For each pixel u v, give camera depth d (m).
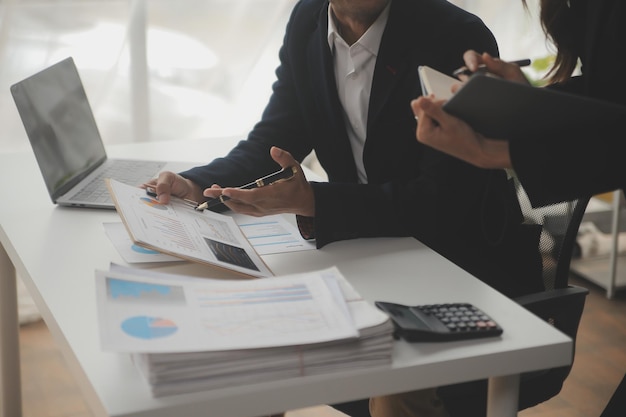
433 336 1.10
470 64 1.28
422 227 1.50
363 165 1.68
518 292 1.56
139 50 2.92
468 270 1.58
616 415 1.36
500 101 1.13
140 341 0.96
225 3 2.99
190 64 3.04
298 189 1.44
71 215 1.60
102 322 0.98
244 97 3.18
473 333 1.11
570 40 1.41
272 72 3.17
